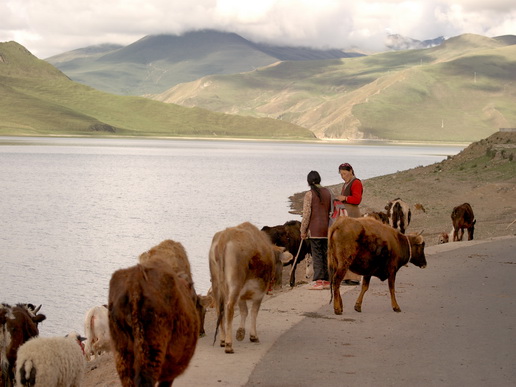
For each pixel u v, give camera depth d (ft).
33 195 181.06
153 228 116.06
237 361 28.14
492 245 67.62
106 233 110.11
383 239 36.68
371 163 442.09
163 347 18.95
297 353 29.37
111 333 19.40
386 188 161.48
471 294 42.75
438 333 32.89
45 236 106.32
